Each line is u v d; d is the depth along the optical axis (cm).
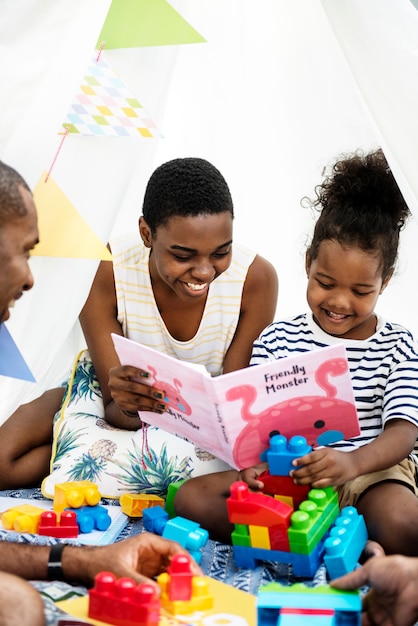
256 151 263
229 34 246
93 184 215
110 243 231
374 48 206
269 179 264
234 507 172
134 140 216
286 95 251
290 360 171
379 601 150
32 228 172
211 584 164
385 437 190
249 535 173
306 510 171
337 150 252
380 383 206
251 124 259
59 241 207
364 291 202
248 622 150
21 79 205
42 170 206
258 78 252
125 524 200
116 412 223
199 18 244
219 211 201
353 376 208
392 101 207
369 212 203
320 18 235
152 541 163
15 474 225
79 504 198
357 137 248
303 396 177
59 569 161
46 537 188
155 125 217
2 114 206
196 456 216
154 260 223
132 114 211
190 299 210
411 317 255
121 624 144
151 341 231
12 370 203
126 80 218
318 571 171
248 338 231
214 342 232
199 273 203
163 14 208
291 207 264
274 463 177
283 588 152
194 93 258
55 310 215
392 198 210
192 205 199
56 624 144
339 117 247
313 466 174
